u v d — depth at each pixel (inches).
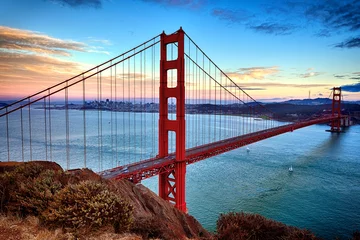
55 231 290.7
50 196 354.6
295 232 359.6
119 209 345.1
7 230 288.4
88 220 311.6
